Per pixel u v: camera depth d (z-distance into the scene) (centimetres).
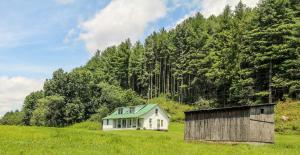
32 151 2503
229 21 13112
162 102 13662
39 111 13138
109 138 3803
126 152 2620
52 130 4962
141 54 17125
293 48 9162
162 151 2786
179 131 8375
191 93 13912
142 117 9612
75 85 13925
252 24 10769
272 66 9494
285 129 6919
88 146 2947
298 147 3947
